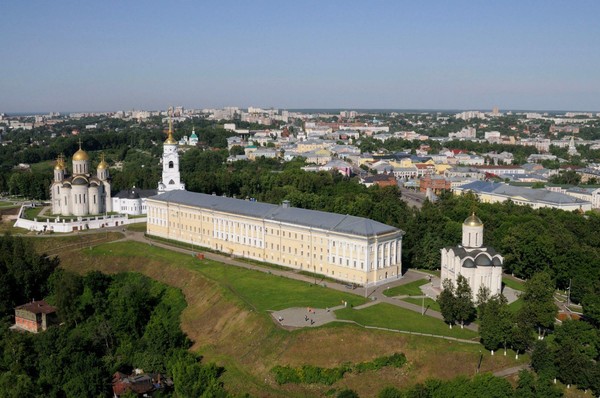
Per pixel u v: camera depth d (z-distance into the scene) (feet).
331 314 618.03
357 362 540.93
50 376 519.19
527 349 545.85
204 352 595.06
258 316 619.67
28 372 547.49
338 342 561.84
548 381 470.80
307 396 510.17
